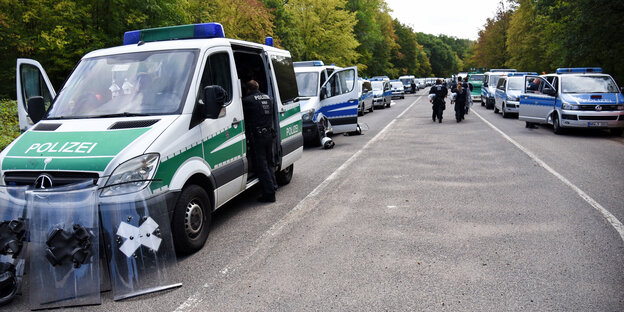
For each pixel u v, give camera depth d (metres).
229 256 4.87
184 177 4.75
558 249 4.75
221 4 24.83
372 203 6.77
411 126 18.06
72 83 5.34
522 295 3.78
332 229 5.62
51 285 3.91
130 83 5.18
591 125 13.72
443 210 6.29
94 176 4.11
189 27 6.02
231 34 25.19
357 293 3.90
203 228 5.16
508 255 4.63
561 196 6.84
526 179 8.07
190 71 5.21
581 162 9.55
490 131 15.65
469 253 4.71
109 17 15.91
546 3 22.72
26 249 4.11
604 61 22.80
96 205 4.01
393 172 9.03
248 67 7.26
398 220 5.90
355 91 13.55
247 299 3.87
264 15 27.44
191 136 4.95
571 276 4.11
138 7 16.50
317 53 43.50
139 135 4.46
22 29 14.66
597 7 19.75
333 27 43.22
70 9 14.91
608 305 3.57
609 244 4.85
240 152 6.14
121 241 4.07
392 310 3.59
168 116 4.83
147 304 3.86
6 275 3.96
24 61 5.92
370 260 4.61
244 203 7.06
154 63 5.32
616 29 20.00
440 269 4.34
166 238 4.33
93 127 4.64
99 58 5.54
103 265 4.18
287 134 7.78
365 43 63.25
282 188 7.99
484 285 3.98
